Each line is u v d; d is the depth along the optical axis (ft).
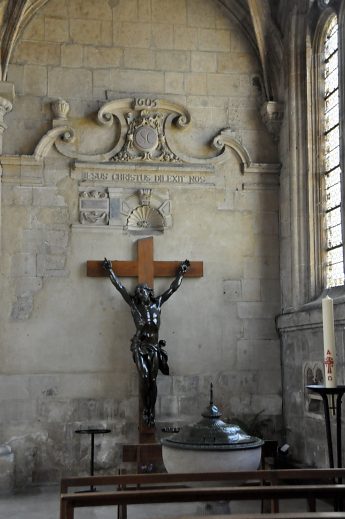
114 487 41.11
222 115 46.32
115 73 45.52
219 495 18.72
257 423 43.96
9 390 42.04
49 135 43.91
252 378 44.55
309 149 42.88
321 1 42.19
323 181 42.80
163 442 27.43
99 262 43.73
